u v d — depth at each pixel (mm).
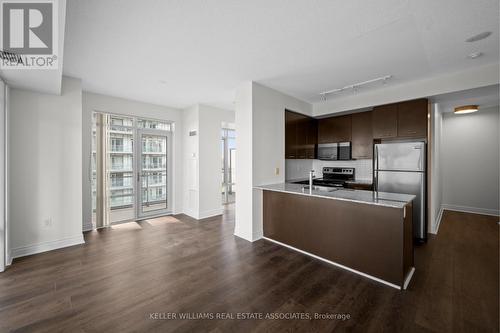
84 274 2465
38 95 2996
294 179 4945
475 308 1907
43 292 2127
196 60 2691
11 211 2840
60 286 2230
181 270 2576
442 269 2590
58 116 3141
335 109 4375
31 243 2982
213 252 3084
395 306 1945
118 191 4543
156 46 2365
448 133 5488
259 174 3559
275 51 2475
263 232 3662
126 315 1822
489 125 5008
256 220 3553
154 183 5043
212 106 5051
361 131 4332
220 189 5297
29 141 2947
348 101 4184
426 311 1876
